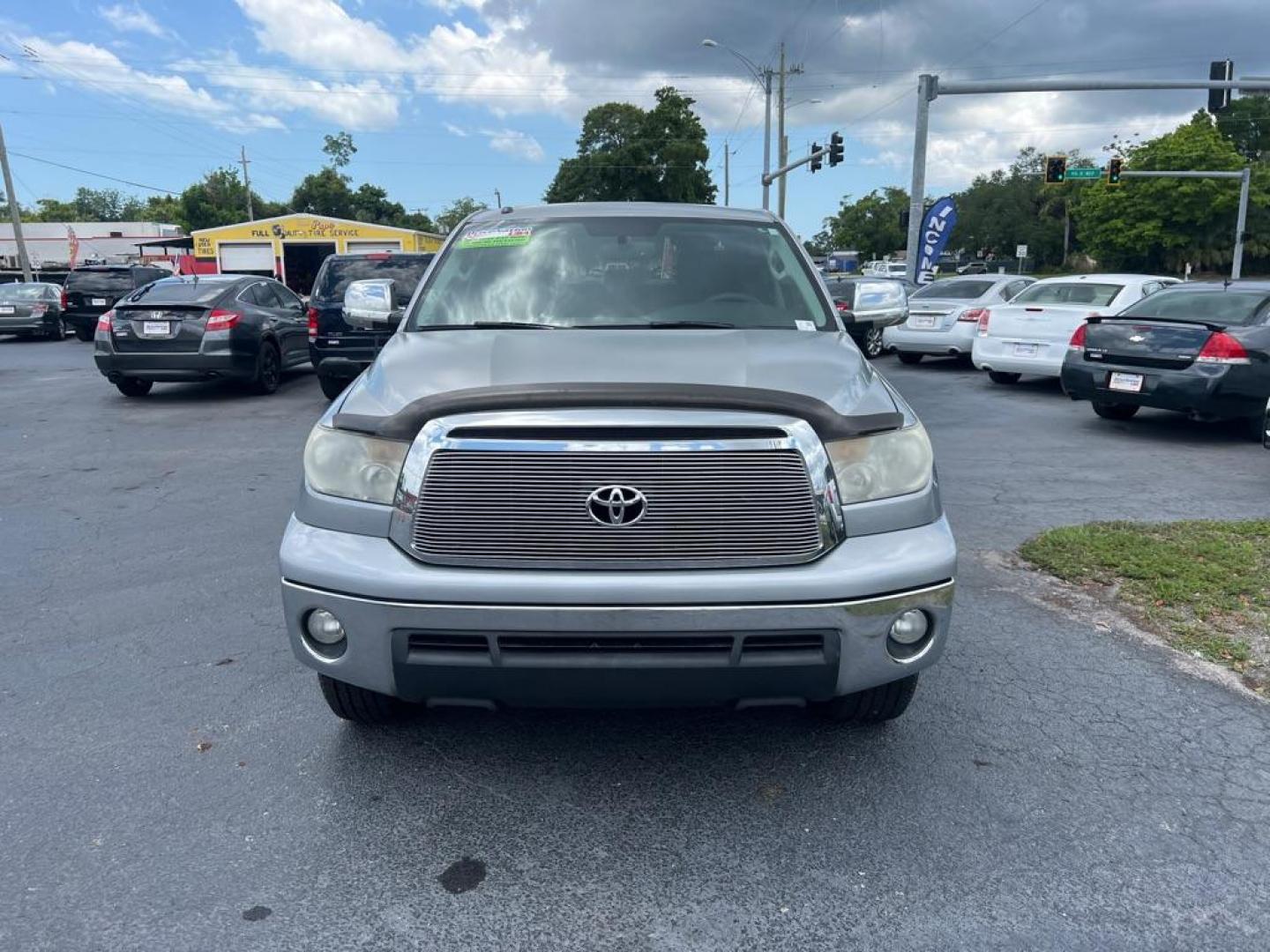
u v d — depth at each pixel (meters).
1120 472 7.84
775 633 2.69
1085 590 5.02
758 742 3.46
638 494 2.66
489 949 2.45
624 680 2.72
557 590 2.63
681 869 2.76
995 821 2.98
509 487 2.68
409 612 2.69
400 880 2.71
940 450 8.78
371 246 49.47
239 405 11.65
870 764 3.31
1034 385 13.52
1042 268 99.88
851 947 2.45
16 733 3.53
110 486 7.48
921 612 2.86
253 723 3.60
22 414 11.05
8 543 5.96
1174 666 4.11
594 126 73.44
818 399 2.85
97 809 3.04
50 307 23.56
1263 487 7.29
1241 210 39.06
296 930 2.51
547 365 3.07
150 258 59.41
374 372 3.26
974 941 2.47
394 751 3.39
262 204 85.62
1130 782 3.20
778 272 4.25
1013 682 3.94
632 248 4.31
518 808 3.06
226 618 4.67
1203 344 8.76
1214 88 21.12
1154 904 2.60
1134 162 66.94
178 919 2.54
